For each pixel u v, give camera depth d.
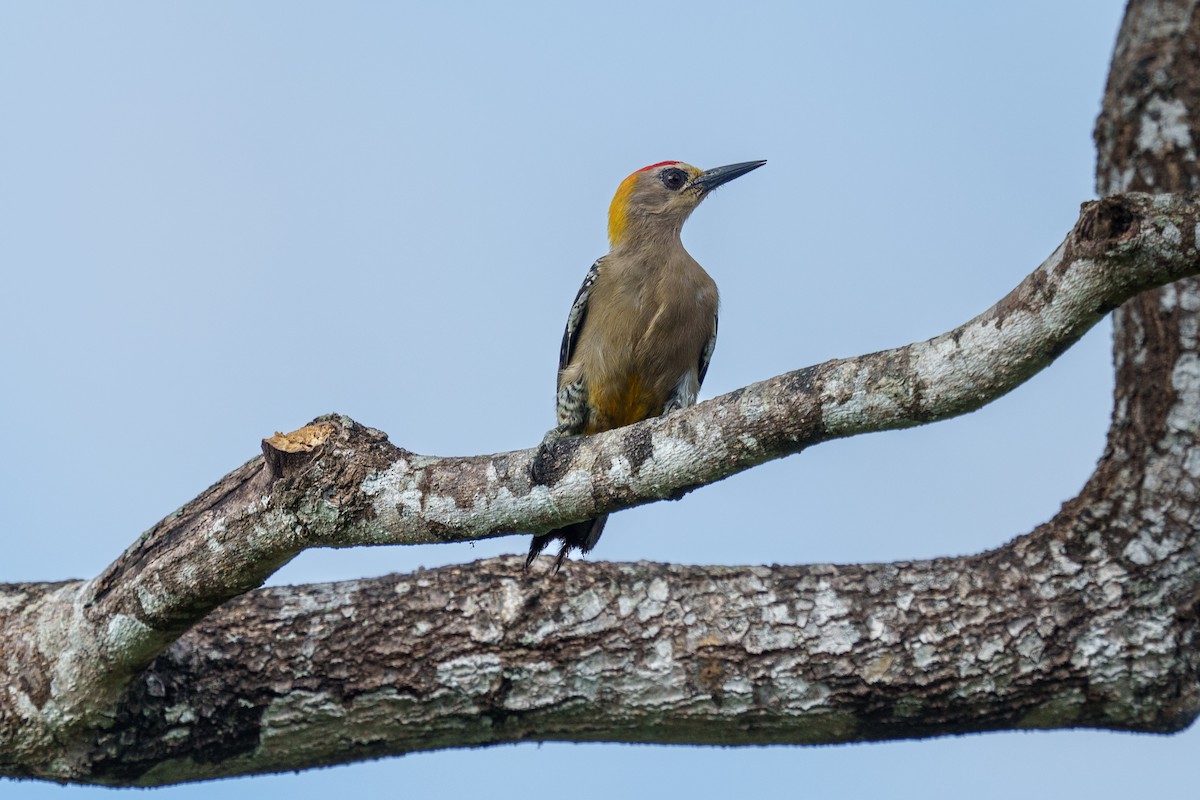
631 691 11.55
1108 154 12.70
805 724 11.57
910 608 11.48
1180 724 11.44
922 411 8.74
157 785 11.80
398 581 11.94
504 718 11.66
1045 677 11.23
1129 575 11.30
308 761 11.87
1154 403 11.55
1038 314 8.20
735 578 11.85
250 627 11.60
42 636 11.02
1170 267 7.79
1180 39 12.37
